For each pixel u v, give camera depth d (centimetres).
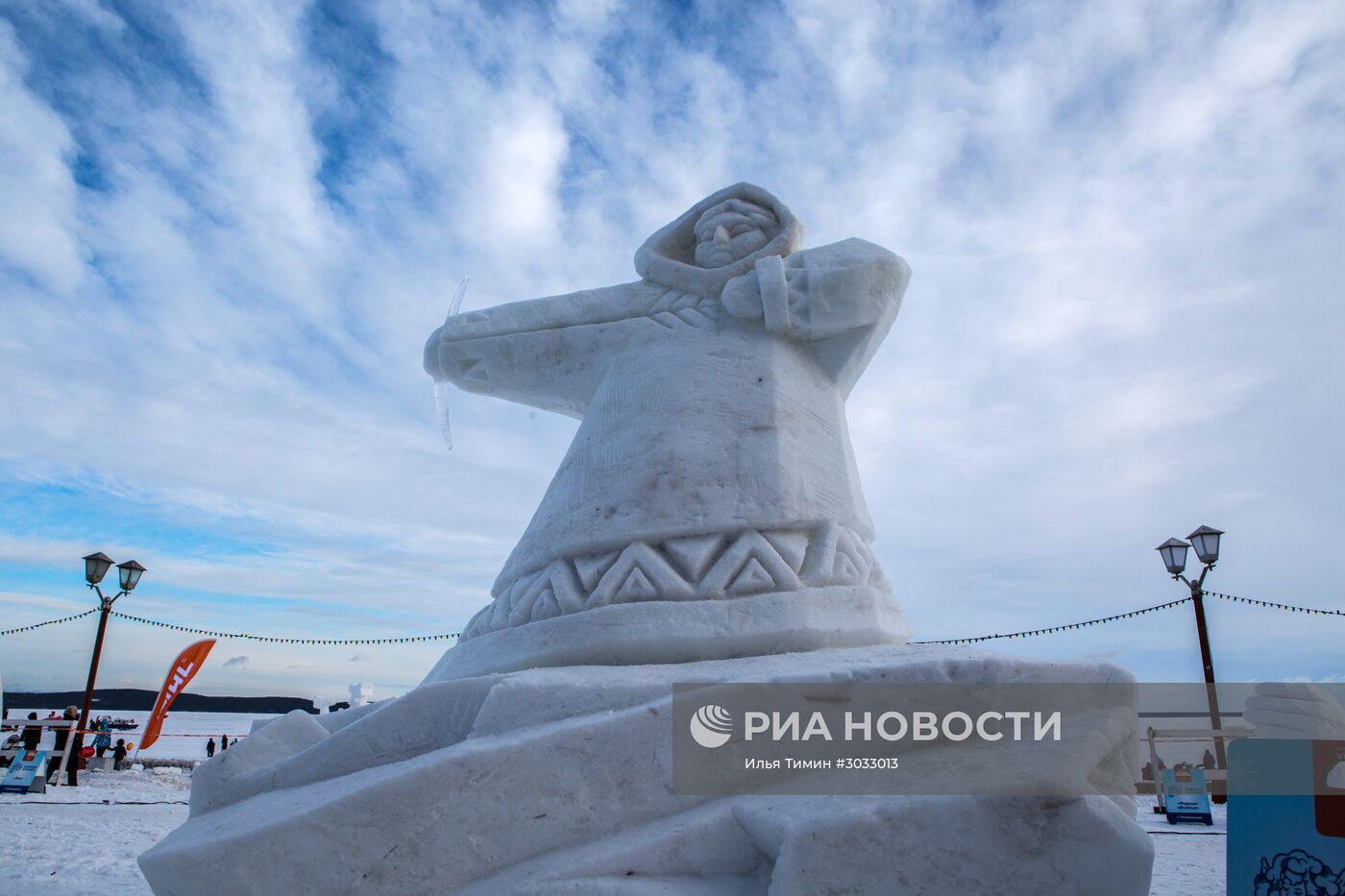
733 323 402
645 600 315
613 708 252
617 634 305
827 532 342
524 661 316
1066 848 188
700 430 358
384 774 244
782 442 356
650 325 413
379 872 229
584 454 376
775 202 439
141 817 838
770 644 304
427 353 459
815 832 195
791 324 389
